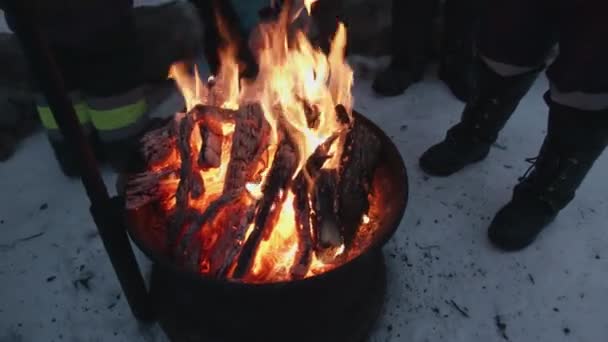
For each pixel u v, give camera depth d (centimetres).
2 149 237
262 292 130
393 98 264
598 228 209
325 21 260
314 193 151
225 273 142
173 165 164
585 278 194
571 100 163
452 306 187
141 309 175
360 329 167
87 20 180
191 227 146
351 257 145
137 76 208
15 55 246
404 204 141
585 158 177
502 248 201
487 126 213
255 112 161
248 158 155
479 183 226
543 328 181
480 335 180
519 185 207
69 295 191
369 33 275
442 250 203
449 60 257
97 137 227
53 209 217
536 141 242
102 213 142
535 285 192
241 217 149
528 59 182
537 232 200
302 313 151
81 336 180
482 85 202
